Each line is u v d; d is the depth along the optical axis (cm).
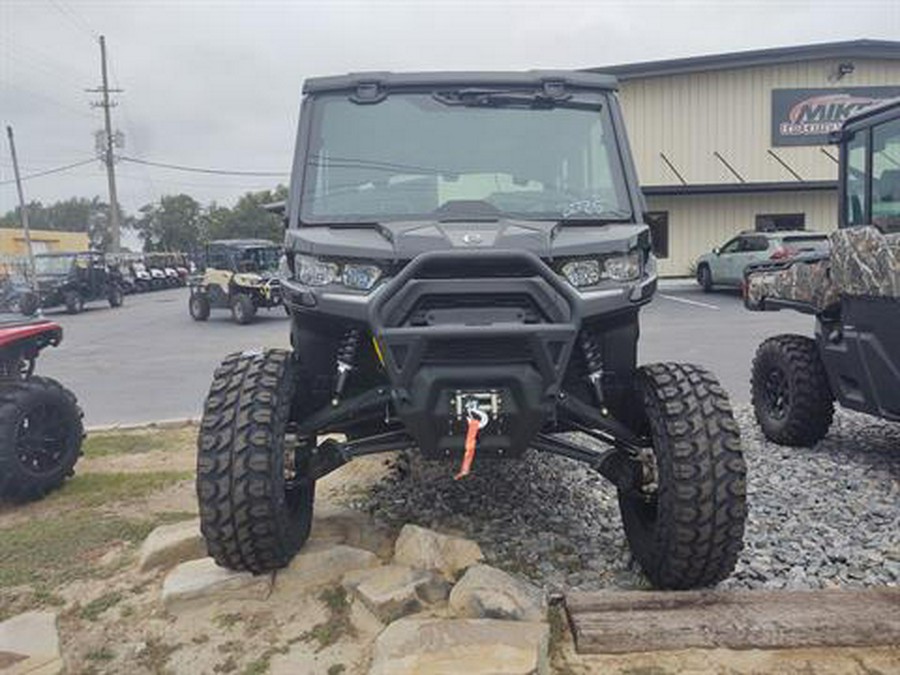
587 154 440
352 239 389
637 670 330
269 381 390
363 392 409
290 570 406
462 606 362
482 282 358
